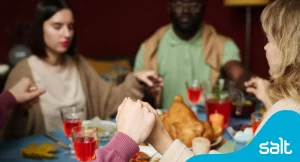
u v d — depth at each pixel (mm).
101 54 4160
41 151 1233
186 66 2420
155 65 2430
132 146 808
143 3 4012
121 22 4086
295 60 851
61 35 1791
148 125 826
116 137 815
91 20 4082
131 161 1179
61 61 1948
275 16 880
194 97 1766
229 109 1562
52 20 1762
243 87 2020
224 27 3883
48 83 1861
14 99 1399
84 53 4141
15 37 3916
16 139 1426
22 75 1823
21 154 1256
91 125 1523
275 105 878
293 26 845
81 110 1678
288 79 865
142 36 4090
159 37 2477
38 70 1854
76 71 2004
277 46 892
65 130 1431
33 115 1744
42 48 1848
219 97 1696
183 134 1277
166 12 3977
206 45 2410
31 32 1846
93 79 2062
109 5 4055
